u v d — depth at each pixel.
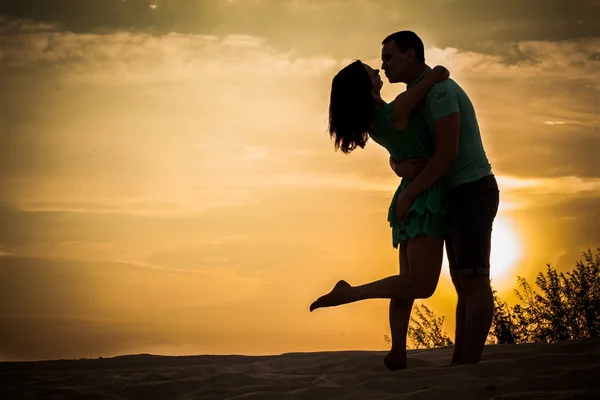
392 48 4.68
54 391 4.38
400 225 4.57
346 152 4.69
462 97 4.52
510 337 8.32
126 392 4.34
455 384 4.01
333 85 4.64
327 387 4.08
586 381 3.87
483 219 4.46
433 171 4.39
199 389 4.32
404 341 4.65
